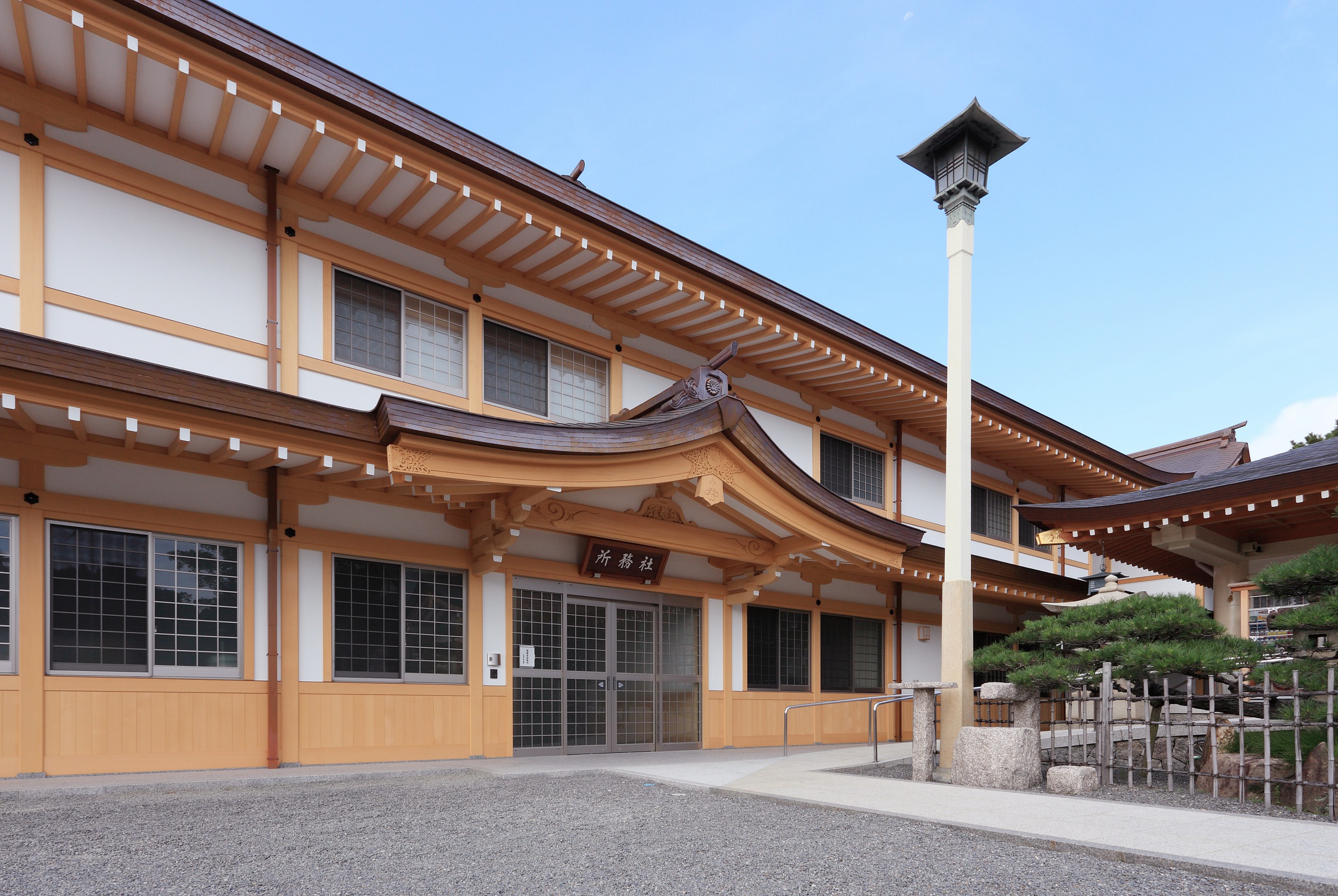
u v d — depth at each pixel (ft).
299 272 30.09
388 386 31.83
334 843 18.15
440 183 29.27
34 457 24.38
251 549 28.50
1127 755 33.42
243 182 29.07
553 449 29.12
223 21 24.35
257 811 21.47
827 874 15.96
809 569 47.47
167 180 27.48
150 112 26.58
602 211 33.58
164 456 26.73
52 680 24.38
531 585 35.96
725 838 19.16
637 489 36.24
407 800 23.72
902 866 16.53
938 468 57.72
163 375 22.74
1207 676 26.61
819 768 31.94
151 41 23.40
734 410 34.12
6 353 20.40
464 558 33.76
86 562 25.46
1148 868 16.30
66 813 20.47
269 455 26.22
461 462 27.55
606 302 38.65
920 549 45.34
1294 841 17.95
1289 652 27.86
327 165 29.04
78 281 25.41
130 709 25.59
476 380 34.24
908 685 29.60
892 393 48.73
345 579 30.68
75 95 25.73
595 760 34.27
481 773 29.14
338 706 29.73
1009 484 62.44
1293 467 31.68
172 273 27.27
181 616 27.02
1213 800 24.18
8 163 24.50
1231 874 15.38
